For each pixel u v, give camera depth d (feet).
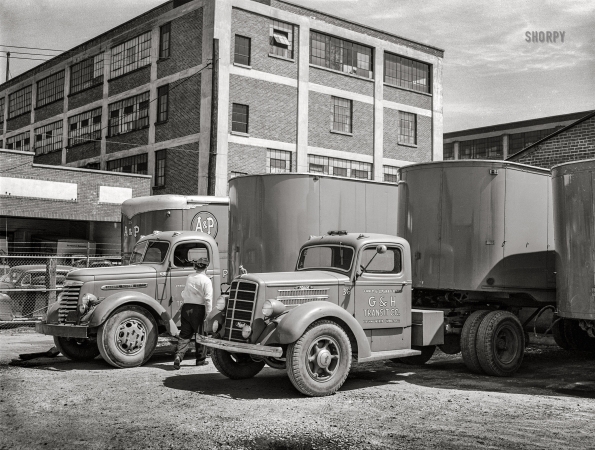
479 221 33.96
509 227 34.30
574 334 41.01
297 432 21.01
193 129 98.99
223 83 97.30
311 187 42.04
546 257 36.01
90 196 98.02
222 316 29.45
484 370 32.89
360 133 117.39
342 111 115.14
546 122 175.73
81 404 25.03
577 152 48.29
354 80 116.98
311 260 31.71
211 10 97.40
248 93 100.68
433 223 35.01
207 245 38.93
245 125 100.58
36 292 54.80
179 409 24.25
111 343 34.14
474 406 25.25
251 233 41.83
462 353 33.55
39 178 93.50
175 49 103.81
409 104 126.41
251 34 101.76
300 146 106.93
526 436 20.84
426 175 35.50
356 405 25.26
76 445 19.49
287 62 106.42
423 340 31.55
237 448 19.22
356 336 28.27
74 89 127.75
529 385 30.42
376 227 45.42
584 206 30.17
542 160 50.60
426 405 25.35
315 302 27.89
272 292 27.84
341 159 114.32
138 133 109.91
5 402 25.25
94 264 60.44
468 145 194.90
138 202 55.52
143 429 21.27
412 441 20.11
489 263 33.71
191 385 29.45
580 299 30.27
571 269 30.73
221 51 97.14
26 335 49.47
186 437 20.36
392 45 123.44
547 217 36.29
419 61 129.70
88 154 121.90
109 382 29.96
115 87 115.96
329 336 27.50
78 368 34.47
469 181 34.30
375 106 119.75
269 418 22.88
